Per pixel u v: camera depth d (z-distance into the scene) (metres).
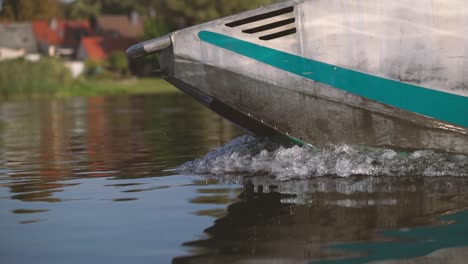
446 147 5.67
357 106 5.65
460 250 2.88
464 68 5.60
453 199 4.07
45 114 19.41
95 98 34.66
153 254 2.95
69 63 68.12
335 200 4.11
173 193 4.62
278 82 5.66
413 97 5.61
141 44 5.75
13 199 4.61
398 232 3.21
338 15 5.65
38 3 111.56
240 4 68.31
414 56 5.61
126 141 9.52
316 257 2.82
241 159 5.96
